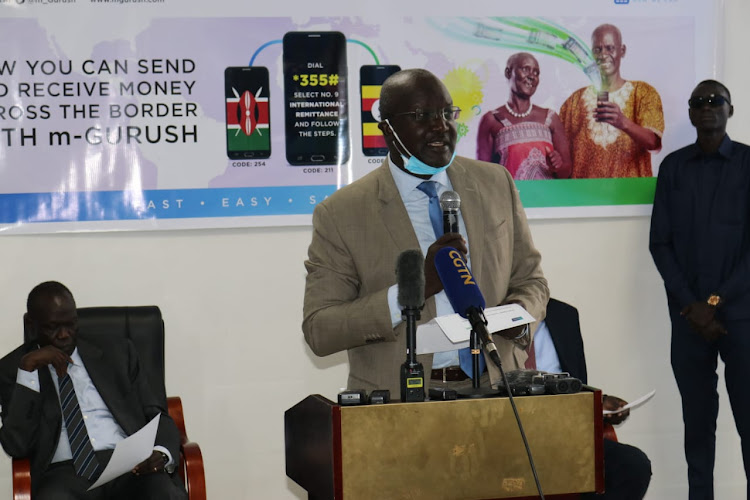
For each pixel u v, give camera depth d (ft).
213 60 12.14
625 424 13.47
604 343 13.34
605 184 13.08
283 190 12.36
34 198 11.84
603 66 13.03
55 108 11.85
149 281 12.19
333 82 12.42
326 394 12.64
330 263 8.43
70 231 11.92
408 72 8.39
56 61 11.83
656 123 13.17
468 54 12.71
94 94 11.93
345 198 8.61
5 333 11.82
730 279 12.13
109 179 12.00
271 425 12.51
